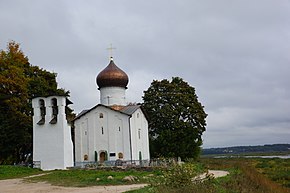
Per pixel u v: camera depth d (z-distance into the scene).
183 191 19.78
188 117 71.44
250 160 92.94
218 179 32.84
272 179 48.97
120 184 30.69
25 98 55.56
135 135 60.28
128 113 59.16
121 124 59.00
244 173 44.56
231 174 40.56
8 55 58.16
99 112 60.16
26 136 55.06
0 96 53.78
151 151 69.56
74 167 48.94
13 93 54.97
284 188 38.53
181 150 67.56
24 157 59.75
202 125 71.81
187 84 74.31
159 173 36.59
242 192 29.61
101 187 28.75
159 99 71.31
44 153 49.16
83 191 26.09
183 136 68.50
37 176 39.00
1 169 43.12
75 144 60.31
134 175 35.78
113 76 64.06
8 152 55.34
